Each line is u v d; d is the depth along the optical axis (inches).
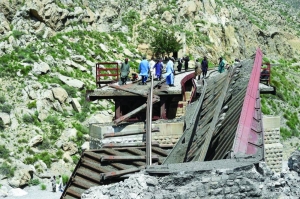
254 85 973.8
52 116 2010.3
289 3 7022.6
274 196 472.7
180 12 3230.8
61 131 1930.4
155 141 1002.7
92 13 2817.4
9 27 2429.9
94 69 2427.4
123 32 2871.6
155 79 1421.0
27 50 2342.5
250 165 482.6
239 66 1283.2
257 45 3737.7
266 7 5132.9
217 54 3095.5
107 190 488.1
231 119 772.6
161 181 474.6
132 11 3068.4
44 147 1833.2
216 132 774.5
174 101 1229.1
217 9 3567.9
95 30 2775.6
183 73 1686.8
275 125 1166.3
